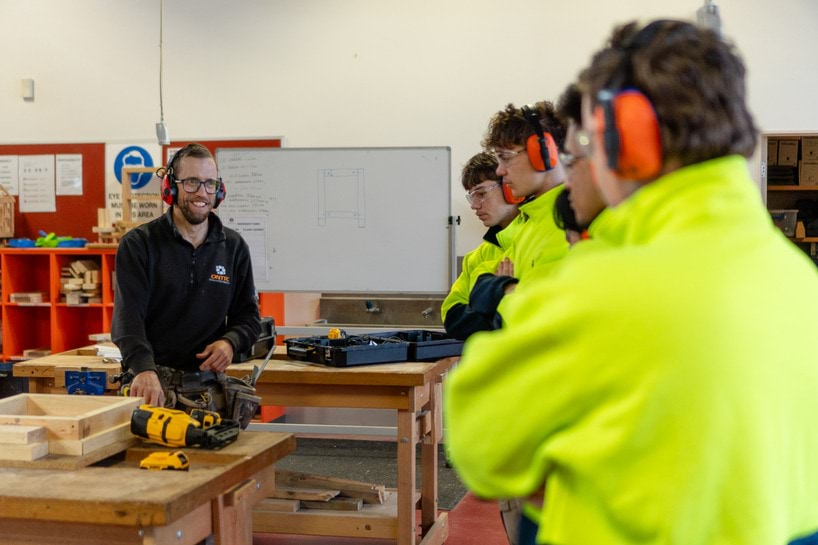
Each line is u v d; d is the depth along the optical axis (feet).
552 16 17.74
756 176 17.57
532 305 2.88
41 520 4.99
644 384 2.59
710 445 2.59
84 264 18.48
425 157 15.75
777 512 2.77
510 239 7.89
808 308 2.90
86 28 19.54
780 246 2.93
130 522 4.68
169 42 19.24
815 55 17.06
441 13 18.15
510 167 5.95
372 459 16.10
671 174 2.87
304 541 11.62
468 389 2.93
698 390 2.57
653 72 2.80
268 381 9.59
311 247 16.03
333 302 18.53
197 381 8.06
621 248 2.83
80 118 19.65
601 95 2.89
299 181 16.01
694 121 2.75
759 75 17.25
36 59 19.77
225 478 5.40
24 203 19.89
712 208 2.79
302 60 18.71
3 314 18.84
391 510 10.13
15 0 19.81
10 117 19.93
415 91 18.28
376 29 18.40
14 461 5.54
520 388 2.79
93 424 5.82
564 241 5.43
